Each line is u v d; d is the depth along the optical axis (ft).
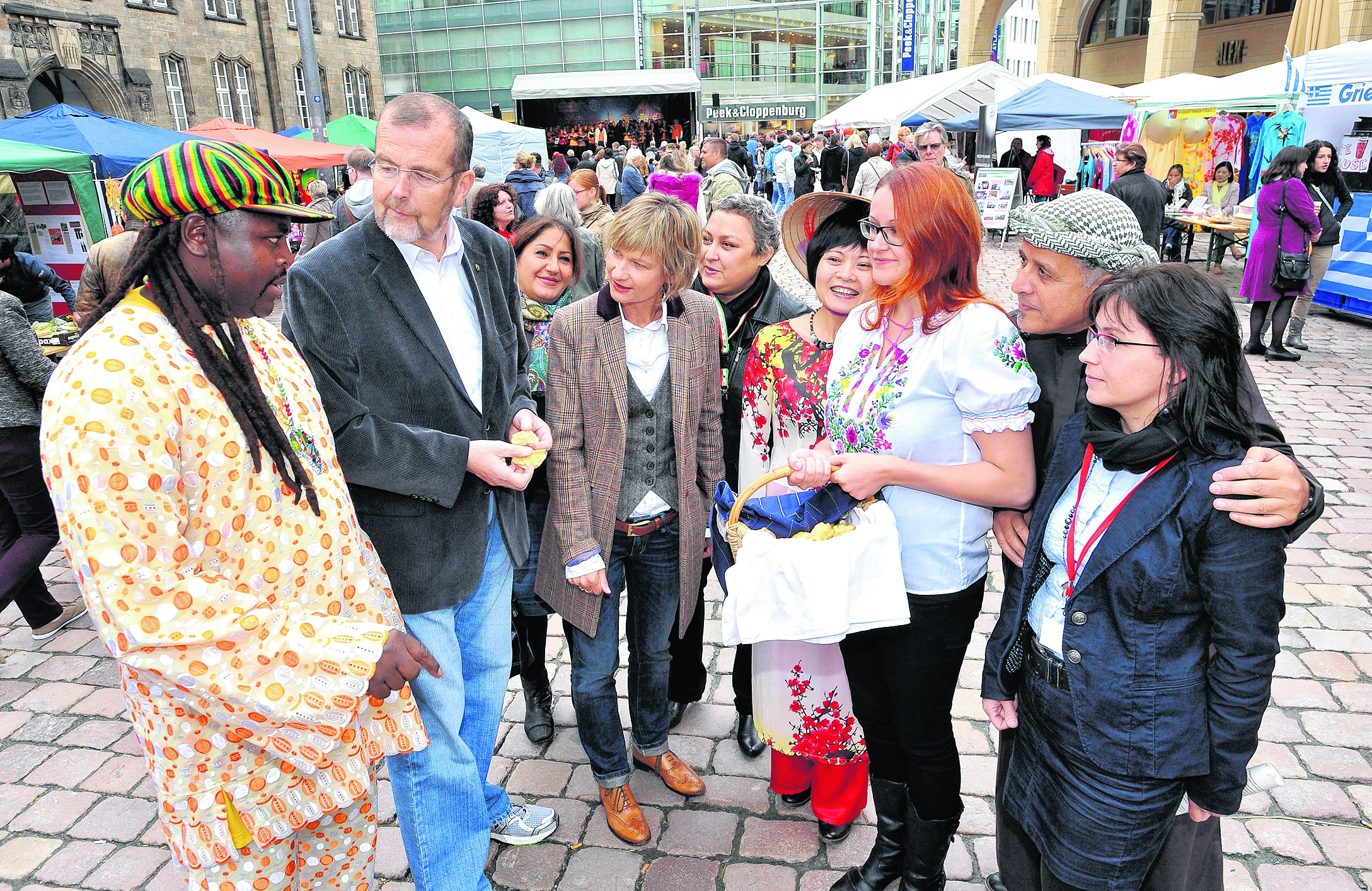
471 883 6.77
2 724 10.21
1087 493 4.78
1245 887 7.17
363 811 5.48
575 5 154.40
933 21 177.27
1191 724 4.49
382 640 4.42
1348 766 8.64
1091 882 4.88
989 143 47.50
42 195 31.14
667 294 7.31
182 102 84.23
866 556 5.57
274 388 4.78
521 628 8.98
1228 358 4.20
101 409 3.82
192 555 4.25
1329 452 17.35
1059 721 4.88
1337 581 12.44
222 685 4.07
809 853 7.77
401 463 6.02
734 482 8.52
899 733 6.30
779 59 165.48
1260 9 91.61
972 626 6.11
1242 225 33.88
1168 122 42.47
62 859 8.01
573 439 7.27
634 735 8.61
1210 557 4.25
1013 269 40.04
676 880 7.51
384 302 6.16
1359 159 29.07
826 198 6.87
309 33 49.26
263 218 4.24
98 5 73.87
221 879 4.79
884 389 5.85
